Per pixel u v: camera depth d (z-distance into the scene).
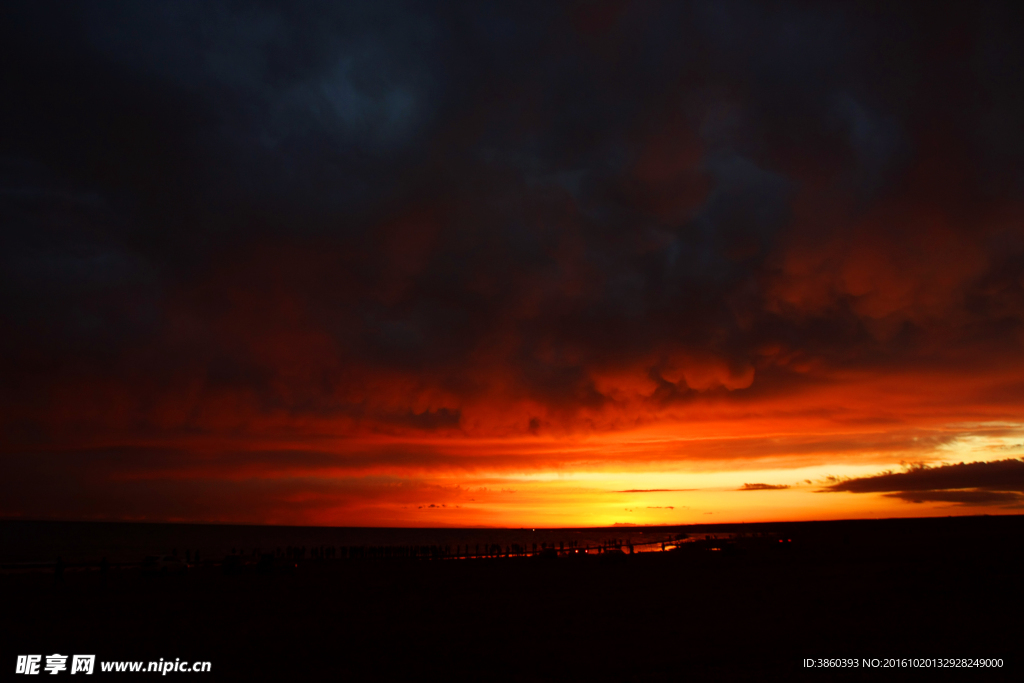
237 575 58.75
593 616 29.97
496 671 19.08
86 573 58.41
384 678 18.34
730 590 40.66
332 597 38.75
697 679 17.98
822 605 32.53
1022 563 52.41
